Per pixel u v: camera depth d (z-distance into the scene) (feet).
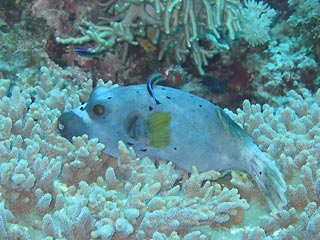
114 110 1.86
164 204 1.69
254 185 1.93
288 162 1.93
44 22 2.98
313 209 1.70
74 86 2.71
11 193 1.66
